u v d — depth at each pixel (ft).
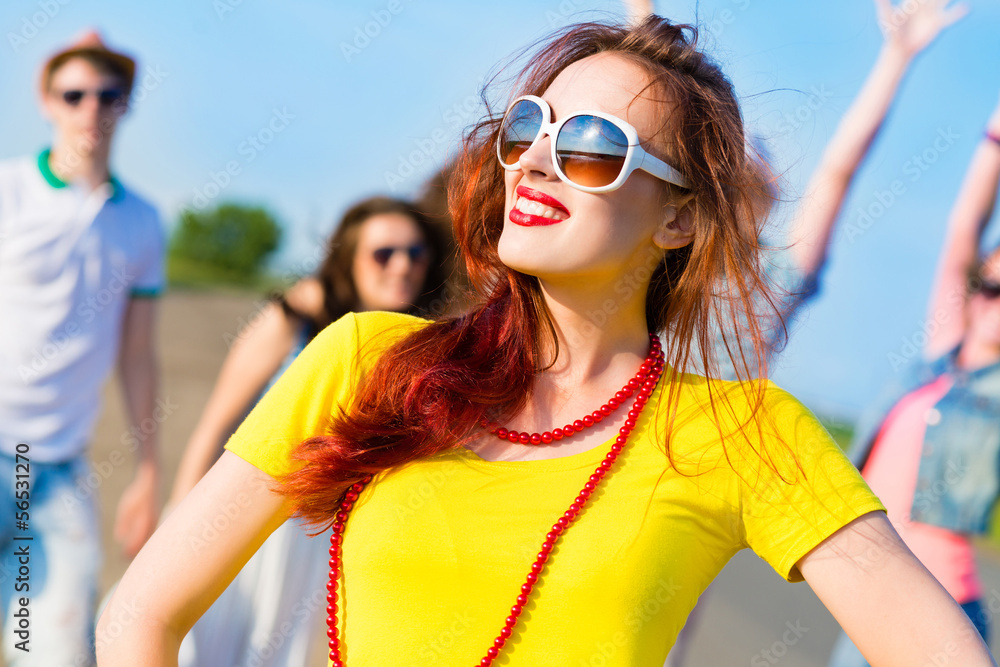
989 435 9.63
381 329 4.77
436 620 4.08
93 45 10.62
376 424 4.34
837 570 4.33
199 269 69.51
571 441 4.50
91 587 9.97
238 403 10.50
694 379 4.82
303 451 4.32
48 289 10.07
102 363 10.43
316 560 9.39
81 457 10.18
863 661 9.79
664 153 4.67
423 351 4.58
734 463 4.45
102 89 10.55
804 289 7.88
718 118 4.86
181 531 4.25
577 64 4.78
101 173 10.59
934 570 9.61
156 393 11.41
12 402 9.78
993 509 9.66
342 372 4.56
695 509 4.36
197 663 8.97
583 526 4.20
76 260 10.27
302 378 4.52
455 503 4.22
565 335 4.72
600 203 4.44
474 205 5.34
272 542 9.22
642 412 4.61
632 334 4.84
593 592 4.09
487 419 4.53
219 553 4.25
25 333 9.87
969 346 9.98
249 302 59.77
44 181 10.23
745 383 4.77
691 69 4.97
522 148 4.60
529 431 4.55
